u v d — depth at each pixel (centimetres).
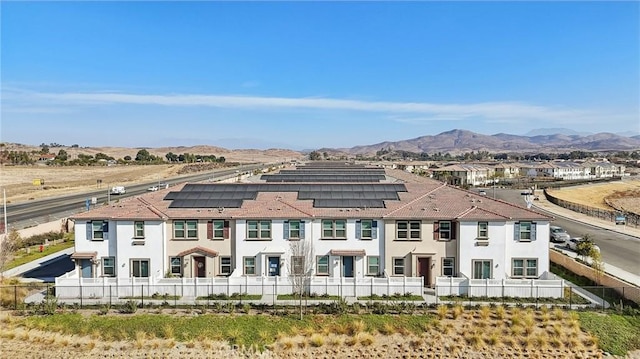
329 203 4138
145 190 10519
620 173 19850
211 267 3872
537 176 17750
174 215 3906
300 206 4084
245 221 3866
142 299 3366
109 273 3888
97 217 3847
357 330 3011
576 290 3703
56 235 5731
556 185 13875
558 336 2972
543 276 3819
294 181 6575
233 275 3697
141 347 2878
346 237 3881
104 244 3875
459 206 4034
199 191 4575
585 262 4459
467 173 15238
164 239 3869
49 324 3092
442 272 3862
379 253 3881
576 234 6341
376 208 4031
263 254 3853
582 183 14512
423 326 3062
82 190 10719
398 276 3853
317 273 3891
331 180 6681
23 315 3241
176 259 3903
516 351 2875
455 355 2855
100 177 14412
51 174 14950
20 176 13950
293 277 3500
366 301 3438
